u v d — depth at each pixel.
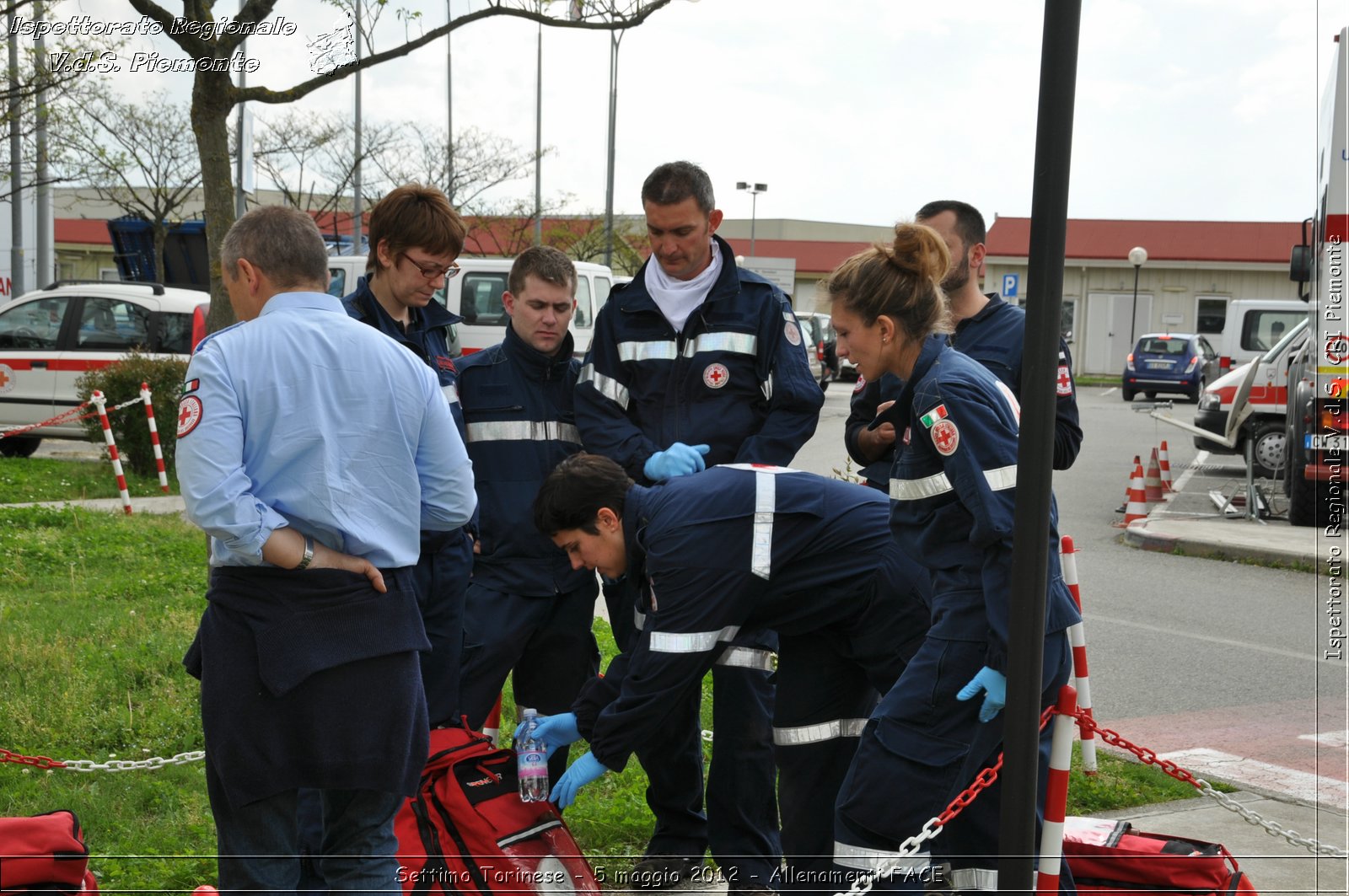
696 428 4.27
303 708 2.76
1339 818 4.79
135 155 22.27
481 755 3.63
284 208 3.00
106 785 4.62
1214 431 15.79
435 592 3.82
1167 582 9.87
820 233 67.31
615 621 4.49
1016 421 2.91
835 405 27.78
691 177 4.18
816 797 3.71
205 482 2.65
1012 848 2.66
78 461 14.23
